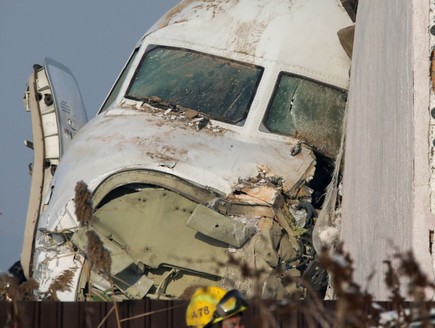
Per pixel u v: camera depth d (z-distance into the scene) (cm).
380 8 3584
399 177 3112
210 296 2291
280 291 4244
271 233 4334
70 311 2470
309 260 4384
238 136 4744
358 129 3816
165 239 4366
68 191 4547
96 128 4881
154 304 2506
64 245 4509
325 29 5144
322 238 4272
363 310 1995
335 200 4409
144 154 4491
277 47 5062
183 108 4891
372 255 3350
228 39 5156
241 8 5291
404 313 1889
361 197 3619
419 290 1711
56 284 2691
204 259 4322
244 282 4234
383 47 3481
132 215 4422
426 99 3025
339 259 1666
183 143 4581
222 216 4325
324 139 4872
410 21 3108
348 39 4956
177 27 5331
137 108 4959
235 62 5053
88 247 2178
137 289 4312
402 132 3116
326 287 4381
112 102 5250
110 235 4378
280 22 5162
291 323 2380
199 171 4419
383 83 3434
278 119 4869
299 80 4988
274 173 4531
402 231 3031
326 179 4812
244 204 4375
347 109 4188
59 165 4878
